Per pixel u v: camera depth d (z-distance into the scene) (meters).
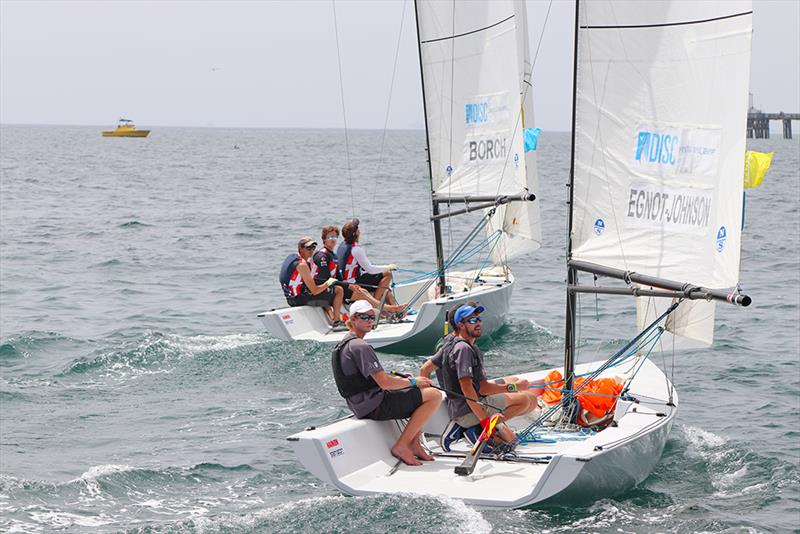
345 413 13.94
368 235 39.91
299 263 18.67
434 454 11.22
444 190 20.17
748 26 10.25
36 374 16.36
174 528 9.34
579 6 11.09
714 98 10.54
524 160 18.88
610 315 22.39
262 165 110.38
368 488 10.10
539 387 12.30
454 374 11.02
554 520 9.62
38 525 9.55
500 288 19.45
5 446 12.41
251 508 10.16
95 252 33.66
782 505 10.39
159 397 14.97
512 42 18.73
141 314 22.45
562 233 40.09
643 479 11.09
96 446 12.47
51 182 72.50
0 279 27.44
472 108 19.59
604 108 11.18
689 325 11.34
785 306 23.45
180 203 55.38
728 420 13.87
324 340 18.06
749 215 47.97
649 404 11.93
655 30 10.80
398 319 19.17
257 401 14.68
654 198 10.98
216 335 19.80
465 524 9.28
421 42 20.06
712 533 9.52
